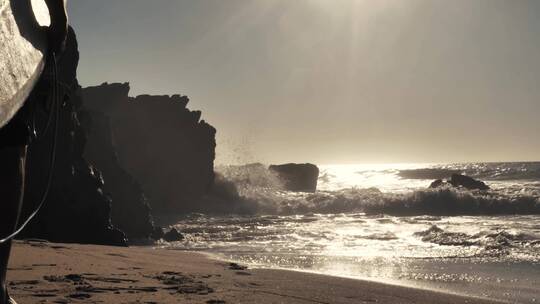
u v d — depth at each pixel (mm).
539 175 57312
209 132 28922
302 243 13984
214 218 23203
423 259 10906
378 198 27062
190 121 28500
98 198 12945
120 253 9547
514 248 12305
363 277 8727
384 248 12781
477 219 21703
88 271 6855
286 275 7949
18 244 9164
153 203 26156
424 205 26078
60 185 12156
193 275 7340
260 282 7125
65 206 12172
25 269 6621
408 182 66125
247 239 15188
